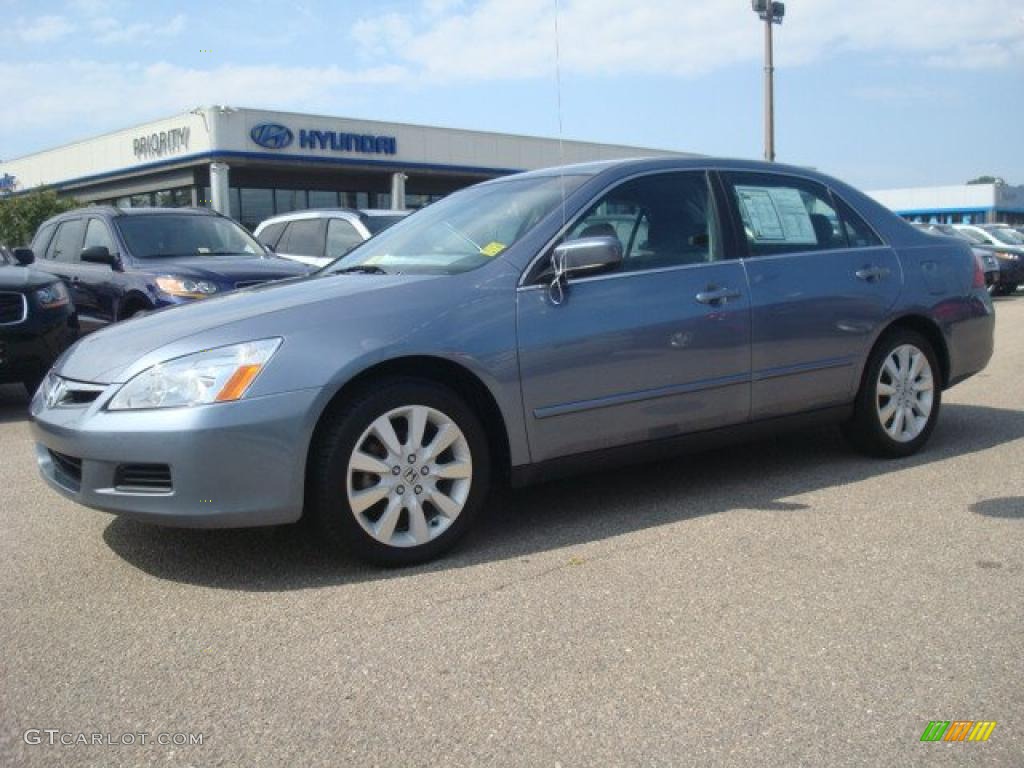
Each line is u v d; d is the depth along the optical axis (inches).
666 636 124.9
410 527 152.9
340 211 436.1
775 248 194.9
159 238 364.2
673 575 146.3
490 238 173.0
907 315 210.4
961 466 206.5
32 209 1169.4
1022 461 209.6
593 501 188.2
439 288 158.9
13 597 144.6
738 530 166.7
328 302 153.5
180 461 139.6
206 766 97.8
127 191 1403.8
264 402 141.3
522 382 160.6
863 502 181.5
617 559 153.9
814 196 207.0
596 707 107.6
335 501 146.3
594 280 170.1
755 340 186.2
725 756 97.5
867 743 99.4
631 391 171.9
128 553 163.2
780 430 196.7
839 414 204.8
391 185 1392.7
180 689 114.2
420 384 152.7
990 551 153.3
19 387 389.7
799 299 192.4
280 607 137.9
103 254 342.3
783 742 99.8
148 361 145.7
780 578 143.9
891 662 116.5
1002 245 842.8
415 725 104.7
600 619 130.6
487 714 106.6
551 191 178.5
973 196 2445.9
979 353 227.1
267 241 467.8
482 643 124.3
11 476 222.5
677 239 182.9
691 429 181.3
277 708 109.0
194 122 1194.0
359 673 117.0
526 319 161.6
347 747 100.7
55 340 310.5
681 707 107.1
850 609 132.1
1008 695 108.3
